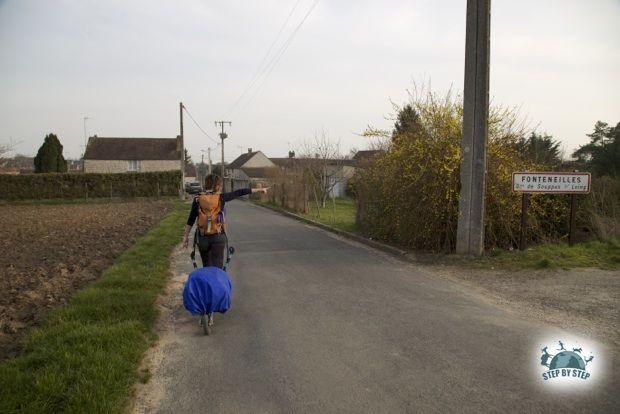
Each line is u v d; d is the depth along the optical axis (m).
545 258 8.92
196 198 6.11
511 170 10.66
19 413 3.49
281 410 3.76
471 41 9.57
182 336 5.56
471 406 3.76
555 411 3.66
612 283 7.50
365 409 3.75
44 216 24.36
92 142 66.56
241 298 7.23
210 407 3.84
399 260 10.30
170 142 68.44
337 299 7.04
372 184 13.60
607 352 4.83
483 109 9.58
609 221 10.66
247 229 17.23
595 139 25.70
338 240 13.93
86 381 3.93
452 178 10.39
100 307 5.96
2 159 34.50
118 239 14.14
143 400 3.97
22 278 8.63
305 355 4.88
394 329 5.62
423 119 11.20
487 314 6.16
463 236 9.99
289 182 28.30
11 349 4.99
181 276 8.84
